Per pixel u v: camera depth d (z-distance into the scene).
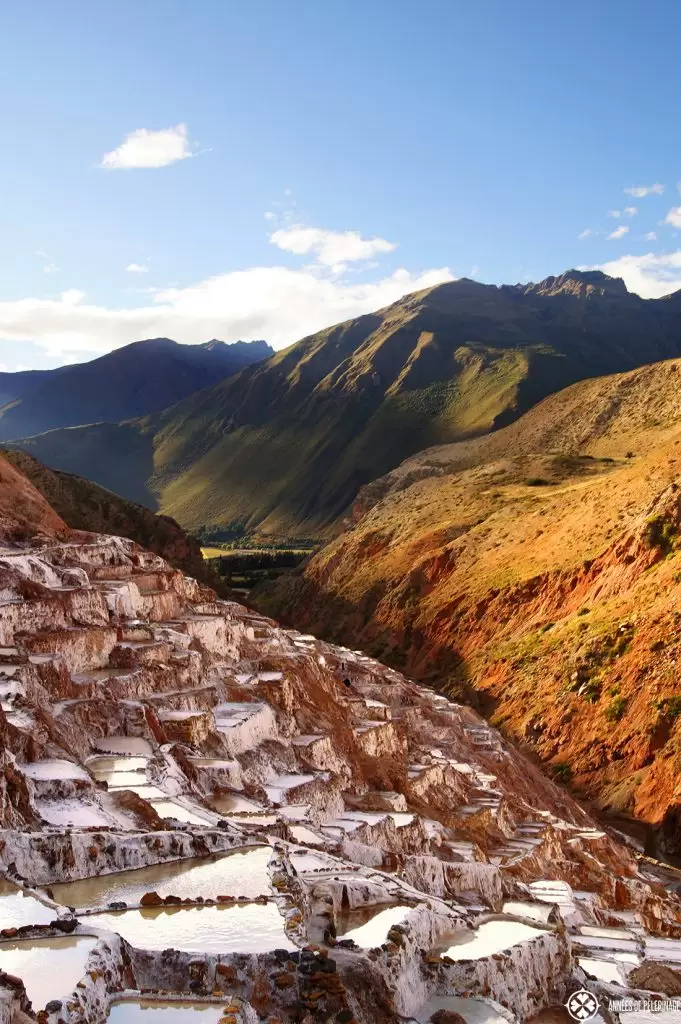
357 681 78.19
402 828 44.25
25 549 65.50
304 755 49.84
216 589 137.88
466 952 27.38
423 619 134.50
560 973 28.92
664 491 114.94
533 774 77.38
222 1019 18.86
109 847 27.91
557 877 53.38
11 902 24.03
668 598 95.44
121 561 72.12
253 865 28.22
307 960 21.95
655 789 78.38
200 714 44.50
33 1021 17.59
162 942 22.70
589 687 92.50
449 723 75.75
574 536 125.69
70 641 47.66
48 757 35.16
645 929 49.56
